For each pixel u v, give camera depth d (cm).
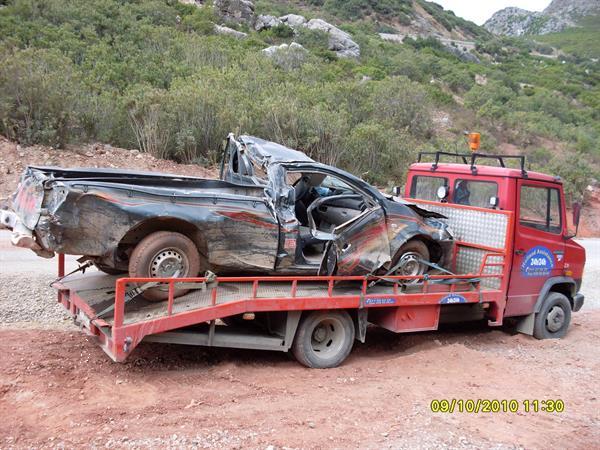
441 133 3064
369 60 4566
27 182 564
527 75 7044
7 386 495
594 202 2639
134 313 532
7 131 1596
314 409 505
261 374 588
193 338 560
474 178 800
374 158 2128
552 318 834
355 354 697
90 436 422
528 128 3497
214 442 427
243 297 579
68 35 2516
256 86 2366
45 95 1620
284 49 3403
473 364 677
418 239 725
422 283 684
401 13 9481
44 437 416
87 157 1631
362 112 2642
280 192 622
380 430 474
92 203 524
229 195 598
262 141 702
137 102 1820
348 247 643
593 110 5212
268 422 469
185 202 570
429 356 692
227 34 3938
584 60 12112
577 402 581
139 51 2616
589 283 1288
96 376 540
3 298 750
